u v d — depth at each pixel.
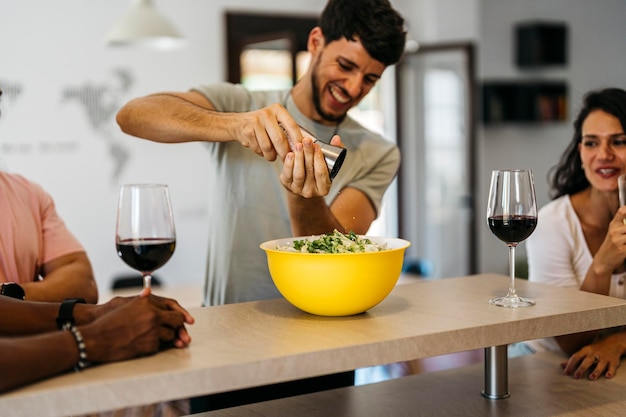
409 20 6.29
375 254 1.36
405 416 1.56
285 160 1.48
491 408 1.60
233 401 2.02
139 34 3.88
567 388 1.71
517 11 6.19
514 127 6.27
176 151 5.31
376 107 6.36
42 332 1.30
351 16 1.84
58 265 2.10
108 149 5.13
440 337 1.30
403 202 6.35
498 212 1.50
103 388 1.08
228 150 1.98
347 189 2.07
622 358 1.91
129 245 1.32
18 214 2.03
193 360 1.17
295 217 1.72
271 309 1.51
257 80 5.50
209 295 2.08
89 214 5.12
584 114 2.08
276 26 5.55
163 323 1.21
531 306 1.49
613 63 6.61
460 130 6.02
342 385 2.10
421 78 6.23
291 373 1.19
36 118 4.93
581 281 2.11
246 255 1.98
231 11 5.39
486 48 6.07
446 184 6.17
